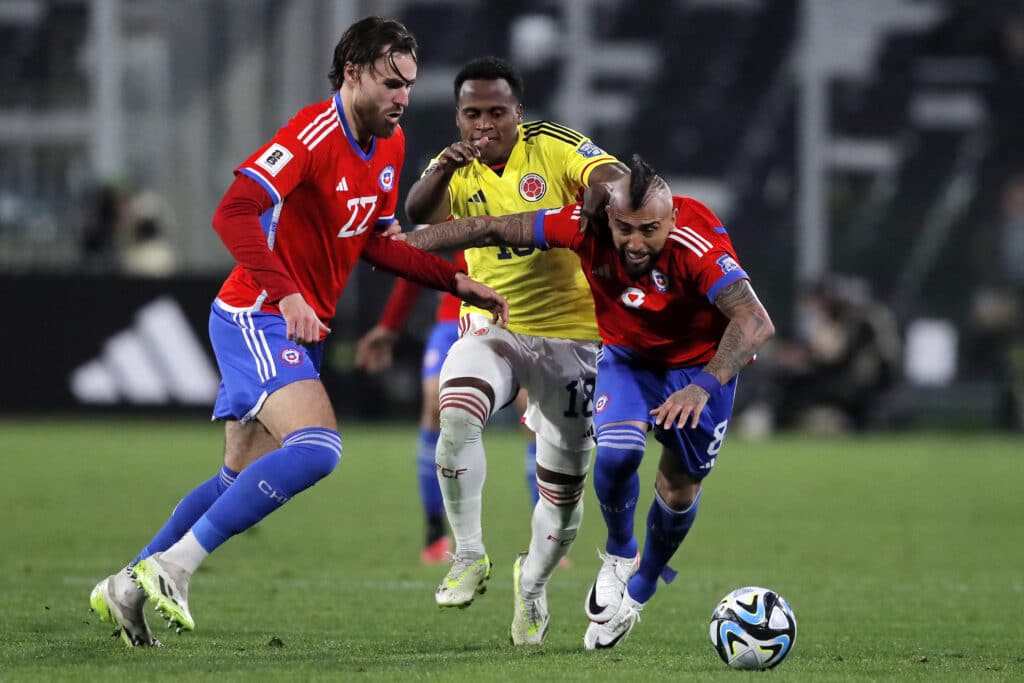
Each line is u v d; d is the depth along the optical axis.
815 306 67.88
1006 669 16.31
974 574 26.50
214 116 69.75
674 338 17.66
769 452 57.53
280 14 69.12
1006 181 94.12
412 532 32.03
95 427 58.72
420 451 27.70
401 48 16.91
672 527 18.08
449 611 21.06
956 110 98.88
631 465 17.30
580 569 26.70
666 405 16.31
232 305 17.23
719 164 96.00
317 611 20.78
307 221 17.17
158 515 33.50
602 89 99.69
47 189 67.00
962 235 85.75
